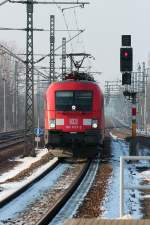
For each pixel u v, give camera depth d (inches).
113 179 1764.3
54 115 2306.8
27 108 2578.7
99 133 2306.8
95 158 2511.1
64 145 2321.6
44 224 1042.1
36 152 2918.3
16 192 1396.4
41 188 1555.1
